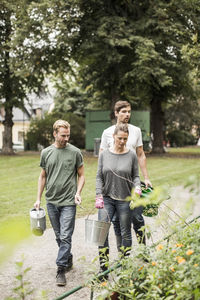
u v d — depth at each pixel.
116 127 3.77
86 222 3.29
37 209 3.70
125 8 17.95
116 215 3.93
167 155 21.05
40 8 15.20
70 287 3.46
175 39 17.42
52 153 3.88
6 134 22.05
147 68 15.57
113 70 18.72
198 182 1.19
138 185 3.69
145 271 2.19
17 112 43.47
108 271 2.36
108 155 3.78
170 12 17.22
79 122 31.50
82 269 3.94
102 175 3.81
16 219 0.79
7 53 20.06
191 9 16.94
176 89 21.02
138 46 15.60
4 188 9.91
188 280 1.77
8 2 17.27
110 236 5.28
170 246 2.58
